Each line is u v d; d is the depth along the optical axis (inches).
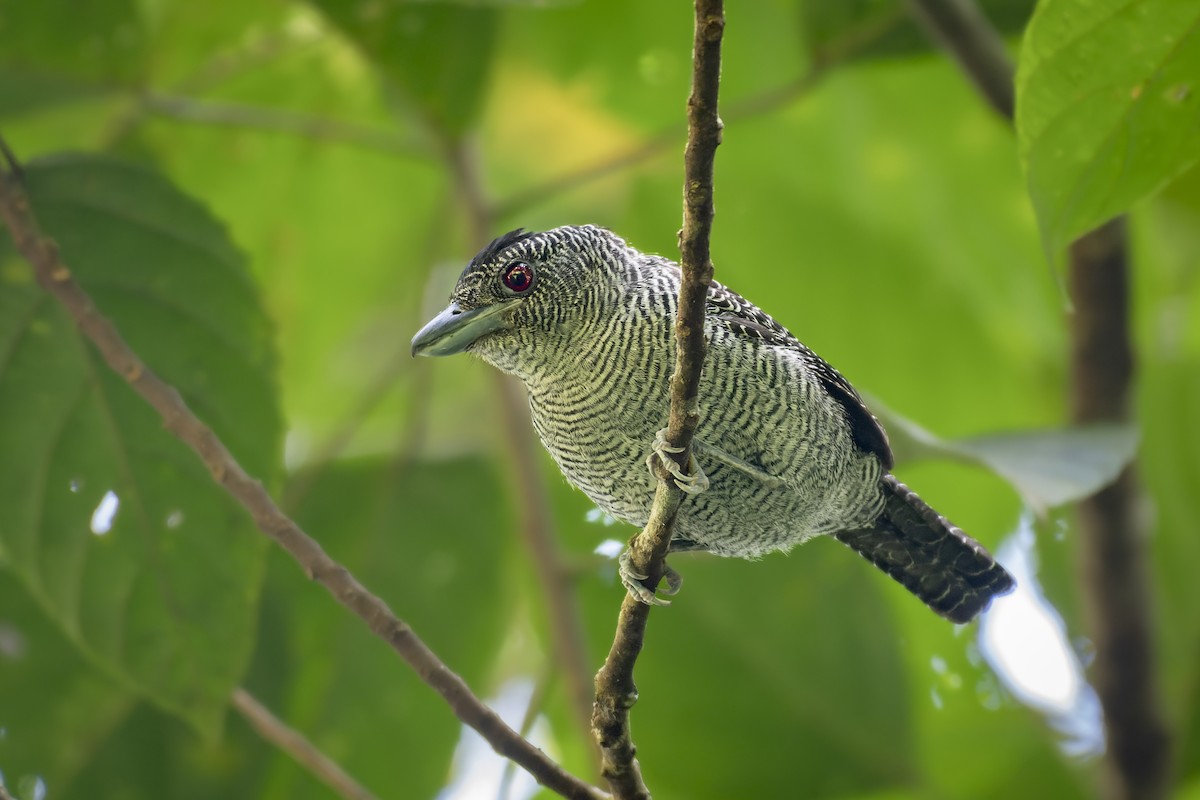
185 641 343.6
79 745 437.7
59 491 343.0
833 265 538.6
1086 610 428.1
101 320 292.2
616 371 309.4
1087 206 278.8
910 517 351.3
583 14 480.7
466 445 498.3
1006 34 431.8
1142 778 419.8
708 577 453.7
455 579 481.1
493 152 509.4
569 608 414.0
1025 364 542.9
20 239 293.7
